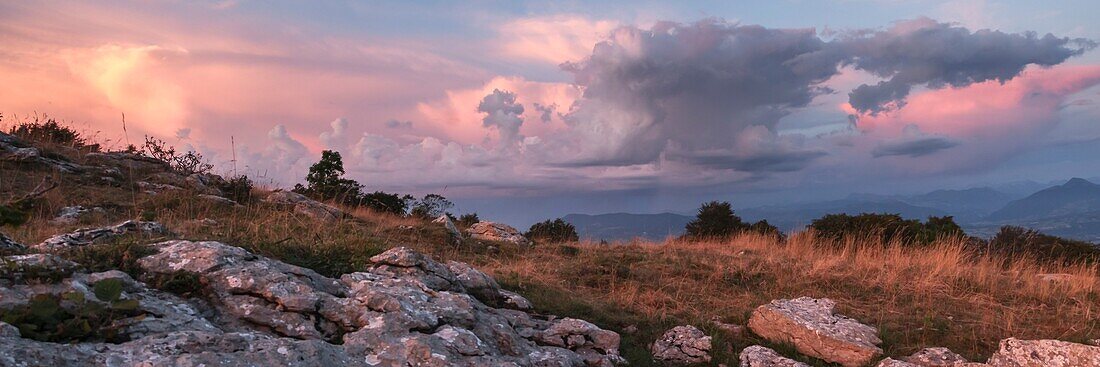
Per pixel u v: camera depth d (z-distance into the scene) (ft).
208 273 18.79
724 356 23.97
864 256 44.73
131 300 14.70
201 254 19.63
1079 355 21.06
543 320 25.17
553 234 63.26
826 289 36.14
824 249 51.01
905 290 35.99
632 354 23.18
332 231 37.68
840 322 26.22
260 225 33.58
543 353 19.24
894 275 38.11
